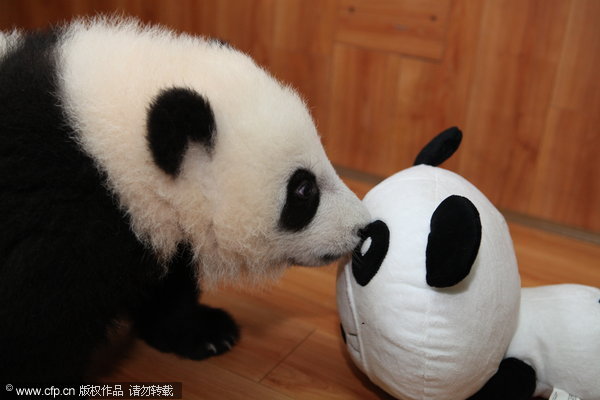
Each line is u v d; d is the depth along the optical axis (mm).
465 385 1112
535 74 1923
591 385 1152
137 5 2529
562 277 1783
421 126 2143
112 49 1118
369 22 2109
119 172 1025
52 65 1064
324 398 1309
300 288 1692
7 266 978
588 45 1828
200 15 2418
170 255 1162
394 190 1186
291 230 1152
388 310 1073
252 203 1089
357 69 2186
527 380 1178
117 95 1043
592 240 1987
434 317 1040
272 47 2314
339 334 1521
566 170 1974
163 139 971
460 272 980
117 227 1043
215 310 1520
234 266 1212
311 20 2209
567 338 1164
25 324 1004
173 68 1106
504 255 1116
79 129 1015
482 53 1972
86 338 1104
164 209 1083
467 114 2057
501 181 2080
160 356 1418
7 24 2760
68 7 2654
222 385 1334
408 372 1092
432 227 1019
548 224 2047
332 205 1169
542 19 1862
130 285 1119
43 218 978
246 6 2311
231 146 1055
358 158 2291
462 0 1944
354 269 1167
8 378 1117
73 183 1001
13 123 989
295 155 1100
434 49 2033
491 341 1085
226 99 1073
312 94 2299
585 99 1878
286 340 1488
